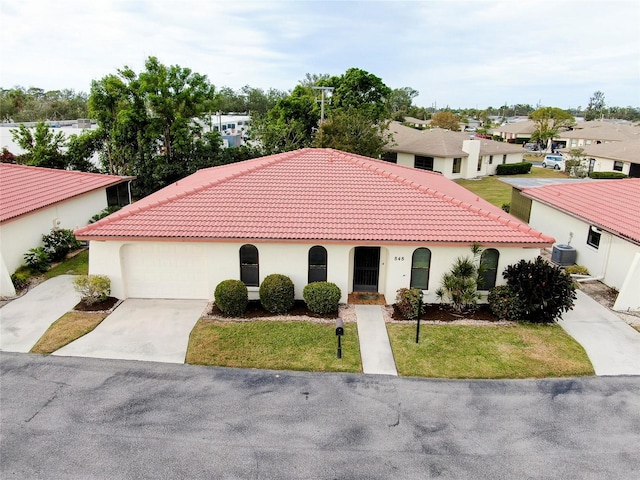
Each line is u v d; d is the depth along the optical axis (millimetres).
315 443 9656
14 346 13359
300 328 14367
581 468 9078
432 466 9078
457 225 15891
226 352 13086
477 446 9625
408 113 122688
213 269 15930
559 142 76438
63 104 78750
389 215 16391
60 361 12625
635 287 15656
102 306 15836
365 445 9617
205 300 16469
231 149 37719
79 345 13414
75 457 9227
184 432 9945
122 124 32375
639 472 8984
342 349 13258
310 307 15305
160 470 8922
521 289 14586
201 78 34844
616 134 64125
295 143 40344
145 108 33906
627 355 13125
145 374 12078
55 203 20906
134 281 16516
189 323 14719
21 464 9039
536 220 24922
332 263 15711
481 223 15984
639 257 15406
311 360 12750
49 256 20188
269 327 14430
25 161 33031
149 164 33906
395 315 15266
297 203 17062
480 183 43000
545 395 11359
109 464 9055
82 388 11461
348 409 10758
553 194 23734
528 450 9531
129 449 9445
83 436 9805
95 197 25172
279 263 15805
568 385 11766
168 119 34844
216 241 15320
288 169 19406
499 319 15023
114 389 11438
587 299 16812
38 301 16391
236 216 16281
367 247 16281
